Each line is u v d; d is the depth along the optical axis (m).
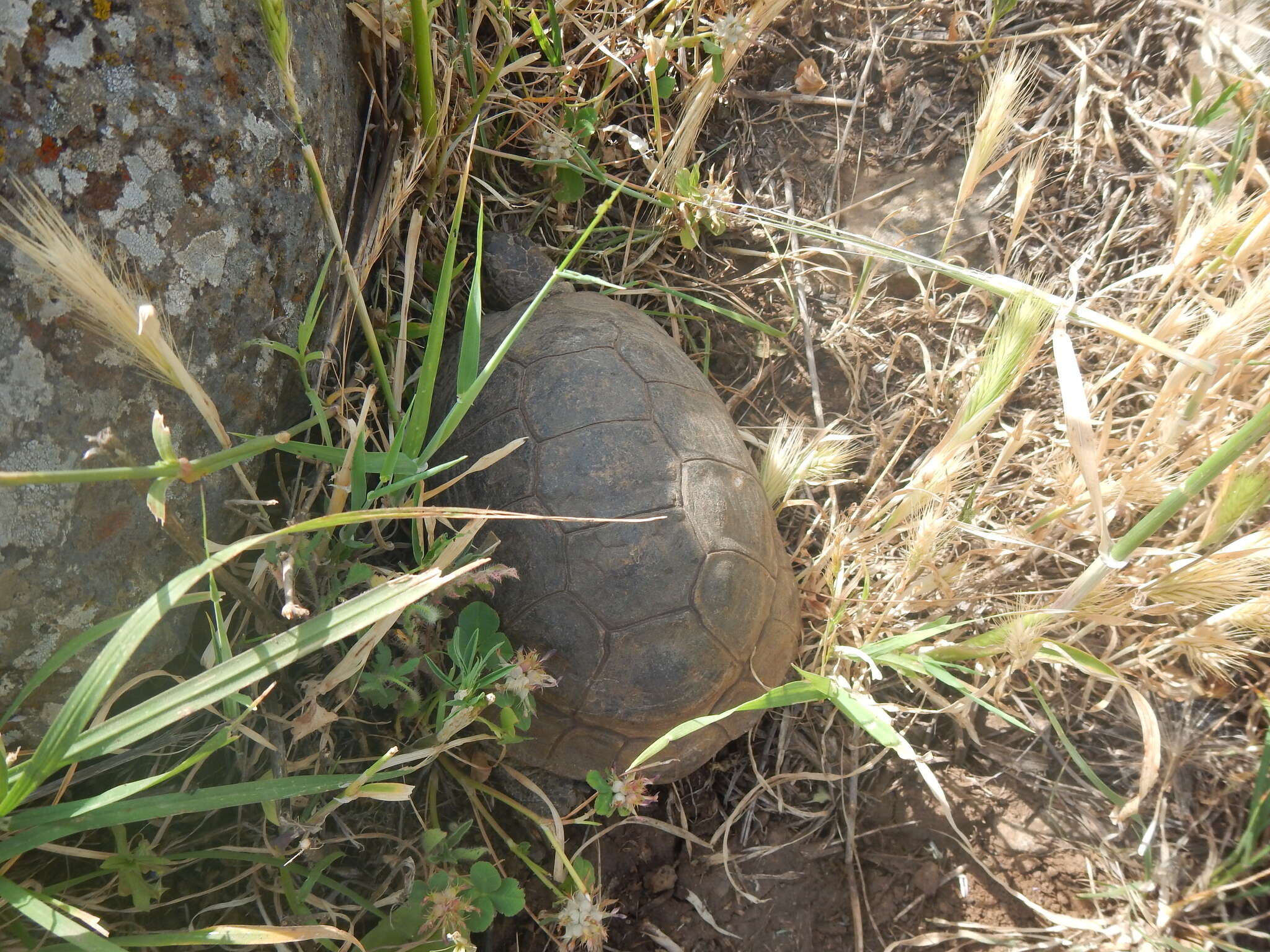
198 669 0.38
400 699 0.40
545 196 0.56
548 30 0.55
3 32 0.30
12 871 0.35
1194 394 0.40
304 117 0.38
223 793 0.30
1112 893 0.45
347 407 0.42
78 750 0.28
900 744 0.38
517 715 0.40
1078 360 0.55
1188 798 0.47
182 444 0.35
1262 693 0.47
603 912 0.41
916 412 0.54
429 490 0.45
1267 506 0.50
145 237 0.33
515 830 0.46
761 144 0.59
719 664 0.42
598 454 0.42
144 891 0.33
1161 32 0.57
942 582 0.47
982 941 0.46
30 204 0.30
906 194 0.58
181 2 0.34
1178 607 0.43
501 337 0.47
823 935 0.46
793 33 0.60
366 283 0.46
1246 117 0.47
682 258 0.58
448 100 0.47
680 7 0.56
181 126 0.34
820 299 0.57
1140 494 0.44
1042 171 0.57
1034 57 0.59
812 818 0.48
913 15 0.60
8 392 0.31
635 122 0.58
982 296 0.56
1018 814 0.48
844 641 0.49
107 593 0.34
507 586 0.43
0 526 0.31
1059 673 0.50
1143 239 0.55
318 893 0.40
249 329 0.37
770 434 0.55
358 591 0.39
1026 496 0.51
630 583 0.42
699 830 0.48
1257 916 0.45
